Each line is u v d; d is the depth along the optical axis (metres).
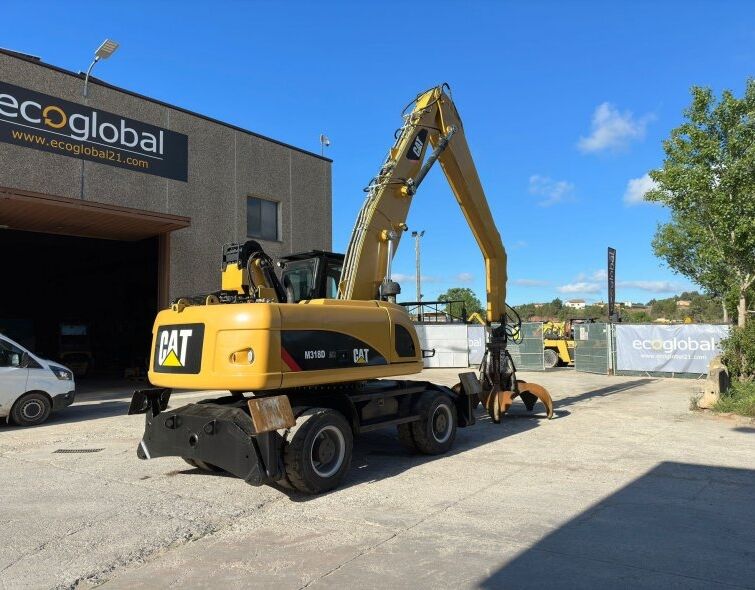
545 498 5.84
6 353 10.95
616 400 13.64
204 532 5.02
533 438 9.07
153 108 15.88
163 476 7.02
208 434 6.21
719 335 19.11
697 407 11.57
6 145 13.12
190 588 3.91
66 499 6.03
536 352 23.58
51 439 9.62
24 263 25.86
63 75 14.10
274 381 5.91
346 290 7.63
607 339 21.42
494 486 6.34
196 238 16.78
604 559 4.28
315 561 4.33
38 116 13.64
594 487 6.24
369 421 7.34
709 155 13.19
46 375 11.23
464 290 58.72
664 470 6.93
